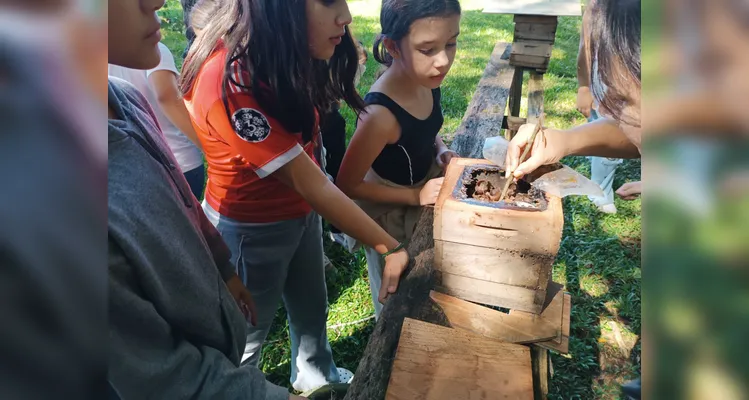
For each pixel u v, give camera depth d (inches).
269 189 57.3
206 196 62.0
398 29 57.2
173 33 196.5
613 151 43.5
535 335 40.8
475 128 87.9
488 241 40.0
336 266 110.0
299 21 42.6
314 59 49.4
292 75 43.7
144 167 29.5
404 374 35.7
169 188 31.8
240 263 60.8
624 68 18.8
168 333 28.6
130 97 36.4
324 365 80.3
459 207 39.9
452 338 38.7
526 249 39.3
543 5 97.7
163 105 69.9
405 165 68.4
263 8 41.3
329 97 56.2
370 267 73.7
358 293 103.3
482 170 46.4
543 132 43.9
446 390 34.4
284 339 93.9
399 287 47.4
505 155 48.4
